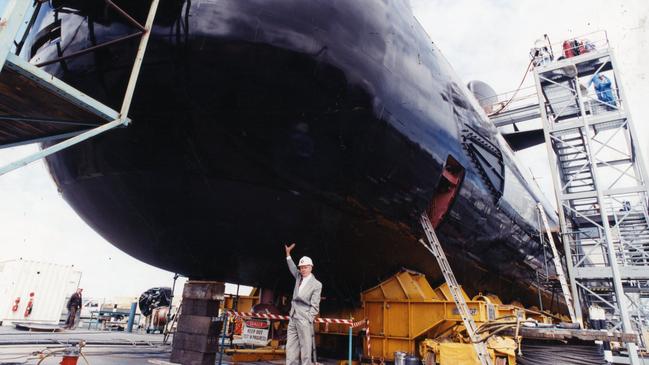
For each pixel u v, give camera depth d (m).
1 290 16.86
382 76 5.69
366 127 5.53
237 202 5.51
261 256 6.46
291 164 5.29
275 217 5.70
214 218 5.73
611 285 12.85
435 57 8.02
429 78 7.07
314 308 5.04
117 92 4.83
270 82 4.84
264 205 5.56
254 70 4.76
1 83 3.17
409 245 7.29
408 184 6.37
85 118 3.93
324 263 6.84
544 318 13.11
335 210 5.91
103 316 20.31
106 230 7.05
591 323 10.84
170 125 4.98
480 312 7.55
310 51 4.98
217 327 6.32
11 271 17.14
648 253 11.95
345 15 5.46
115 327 20.30
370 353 7.29
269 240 6.07
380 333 7.80
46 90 3.22
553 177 12.48
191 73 4.69
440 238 7.87
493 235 9.34
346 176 5.66
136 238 6.79
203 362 5.98
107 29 4.72
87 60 4.79
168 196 5.59
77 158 5.76
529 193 11.88
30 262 17.64
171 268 7.55
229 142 5.05
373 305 8.08
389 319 7.81
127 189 5.71
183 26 4.63
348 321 6.64
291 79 4.91
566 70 13.48
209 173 5.27
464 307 6.48
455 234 8.15
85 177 5.95
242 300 10.40
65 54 4.90
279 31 4.86
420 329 7.41
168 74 4.70
